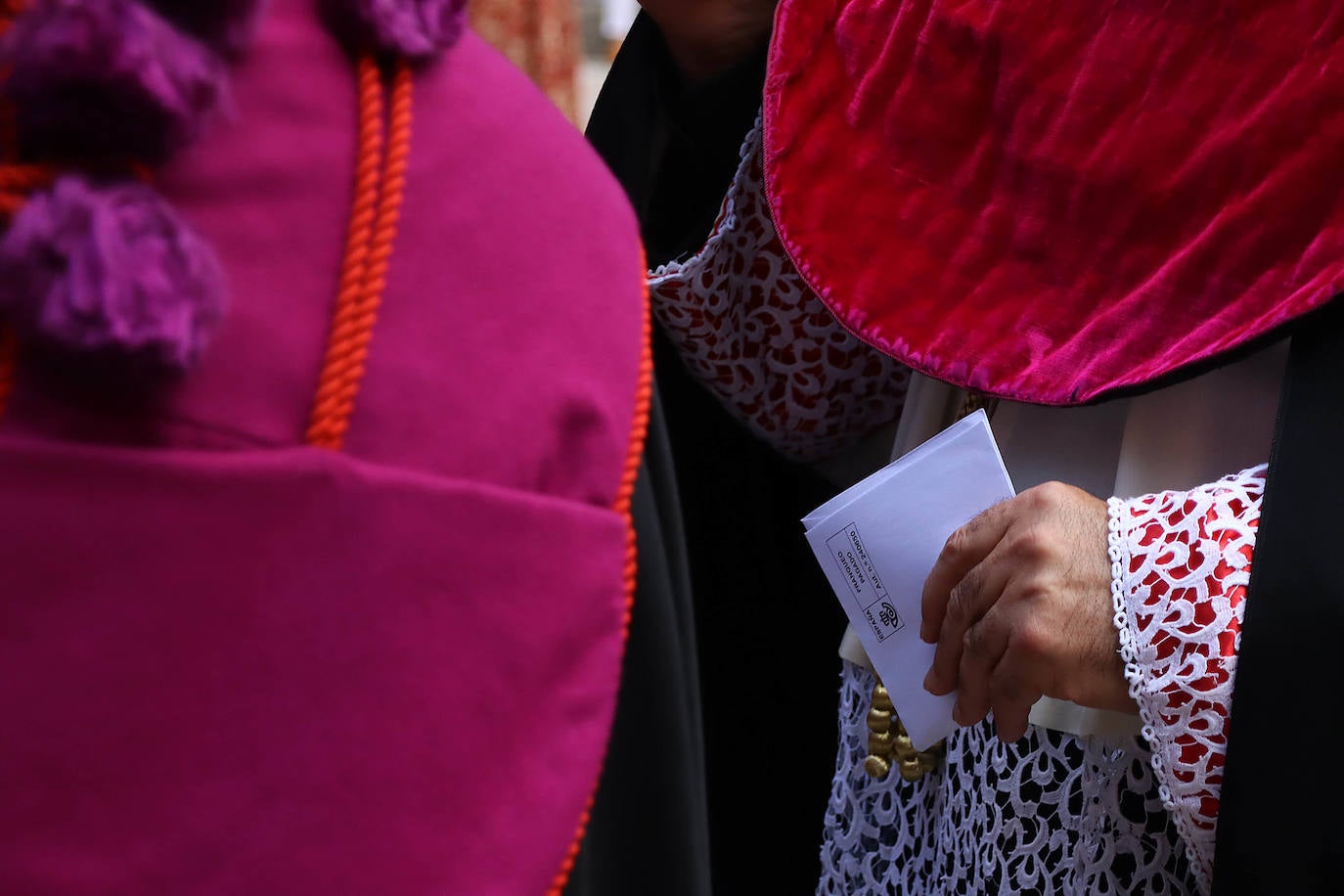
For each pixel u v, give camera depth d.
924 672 1.91
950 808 2.01
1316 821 1.49
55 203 0.75
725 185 2.40
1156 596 1.59
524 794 0.95
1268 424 1.82
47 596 0.78
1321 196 1.65
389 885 0.87
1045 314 1.89
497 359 0.97
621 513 1.07
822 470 2.73
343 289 0.90
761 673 2.77
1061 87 1.87
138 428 0.82
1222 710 1.56
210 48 0.85
